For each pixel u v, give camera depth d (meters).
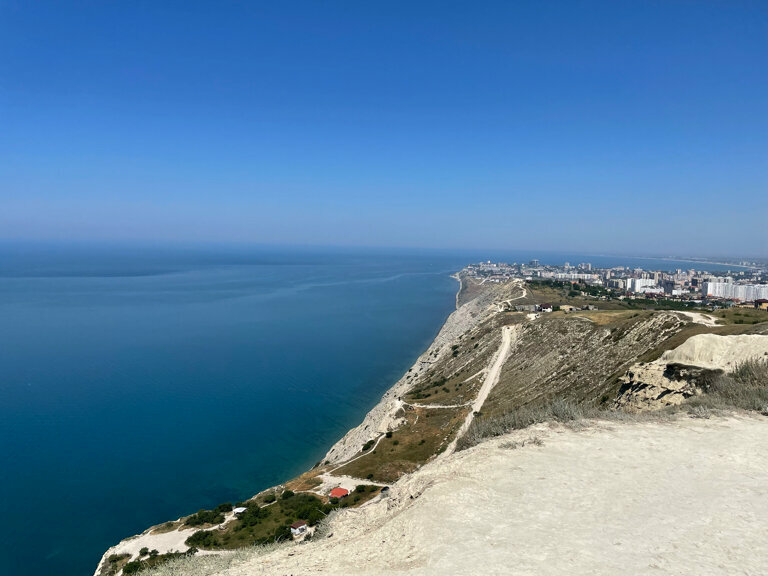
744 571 6.32
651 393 30.66
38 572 39.78
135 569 33.50
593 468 10.38
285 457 64.19
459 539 7.50
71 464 58.22
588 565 6.58
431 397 76.62
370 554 7.76
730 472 10.02
